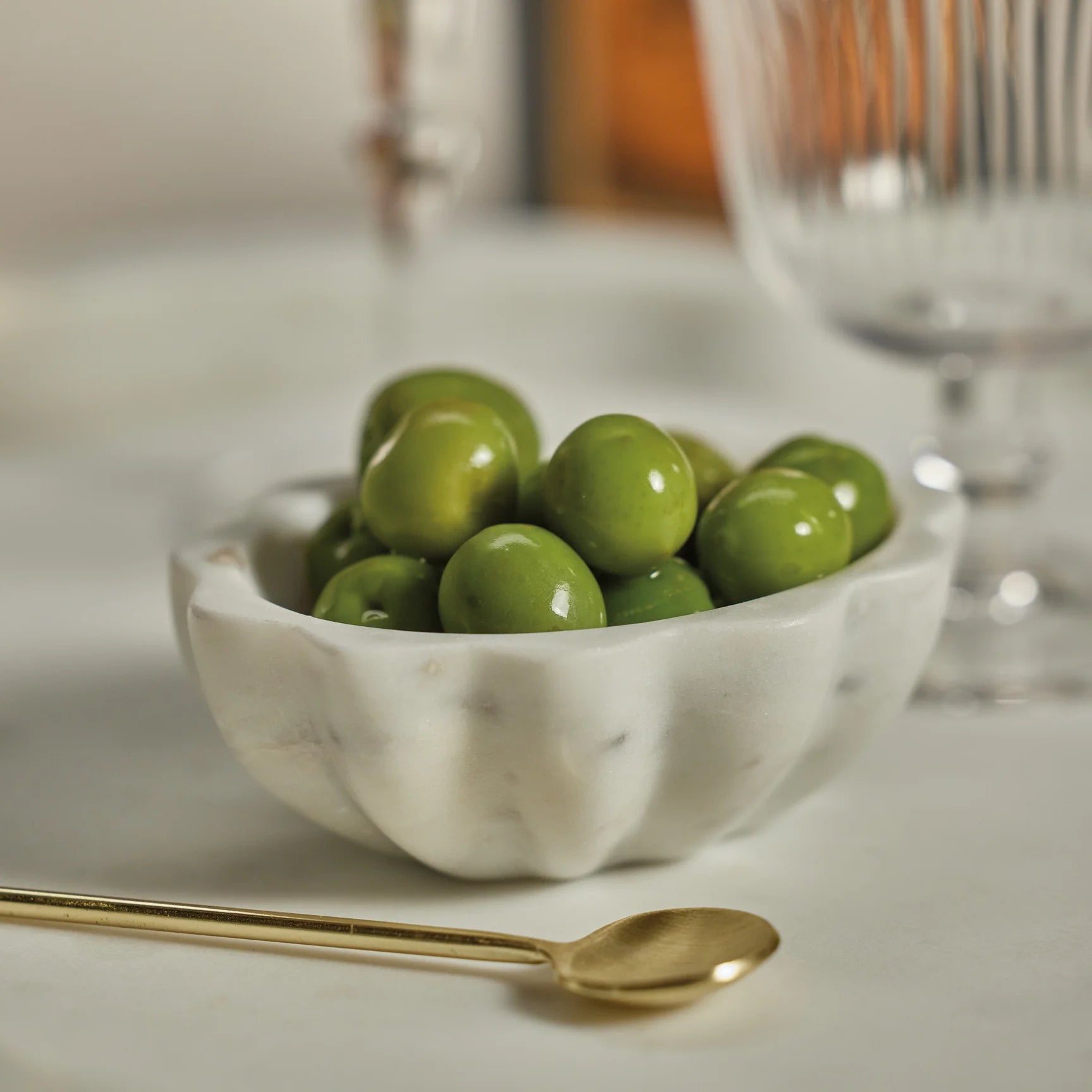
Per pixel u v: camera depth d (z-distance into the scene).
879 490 0.50
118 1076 0.43
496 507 0.48
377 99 0.78
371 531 0.49
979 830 0.50
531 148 1.63
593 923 0.47
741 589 0.48
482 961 0.46
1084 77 0.56
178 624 0.49
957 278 0.59
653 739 0.46
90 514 0.75
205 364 1.16
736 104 0.62
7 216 1.41
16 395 1.10
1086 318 0.59
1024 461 0.63
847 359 1.05
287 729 0.47
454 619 0.46
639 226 1.52
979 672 0.57
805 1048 0.44
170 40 1.44
